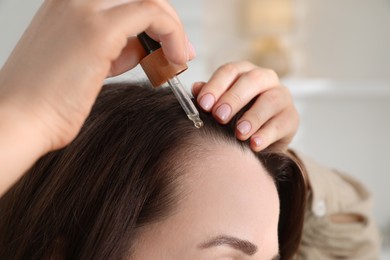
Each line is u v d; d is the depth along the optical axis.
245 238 0.78
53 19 0.50
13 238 0.88
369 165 2.78
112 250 0.80
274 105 0.84
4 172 0.47
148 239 0.79
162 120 0.83
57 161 0.85
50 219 0.84
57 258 0.83
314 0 2.76
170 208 0.79
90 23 0.49
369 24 2.77
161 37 0.56
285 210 1.08
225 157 0.82
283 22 2.63
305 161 1.30
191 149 0.81
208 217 0.78
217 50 2.73
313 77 2.78
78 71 0.48
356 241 1.29
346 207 1.30
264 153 0.85
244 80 0.81
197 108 0.84
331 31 2.77
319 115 2.76
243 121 0.81
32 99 0.48
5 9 2.44
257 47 2.67
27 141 0.47
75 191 0.83
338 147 2.77
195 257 0.78
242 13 2.72
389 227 2.76
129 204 0.80
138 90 0.89
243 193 0.80
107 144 0.83
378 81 2.77
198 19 2.66
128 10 0.50
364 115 2.77
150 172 0.80
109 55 0.49
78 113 0.49
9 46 2.45
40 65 0.48
